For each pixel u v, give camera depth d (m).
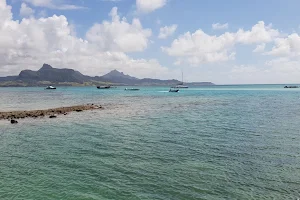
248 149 24.59
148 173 18.50
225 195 15.09
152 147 25.78
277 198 14.73
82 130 35.66
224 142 27.53
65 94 159.75
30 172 18.89
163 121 43.66
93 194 15.31
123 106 72.56
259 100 91.75
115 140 29.17
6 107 72.44
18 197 14.95
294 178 17.38
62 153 23.88
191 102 85.88
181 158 21.92
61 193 15.44
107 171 18.98
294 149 24.44
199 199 14.67
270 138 29.20
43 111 55.56
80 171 19.03
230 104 76.00
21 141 28.97
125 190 15.81
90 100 101.19
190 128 36.34
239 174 18.16
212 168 19.39
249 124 39.00
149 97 119.50
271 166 19.72
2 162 21.28
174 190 15.77
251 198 14.75
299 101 84.69
